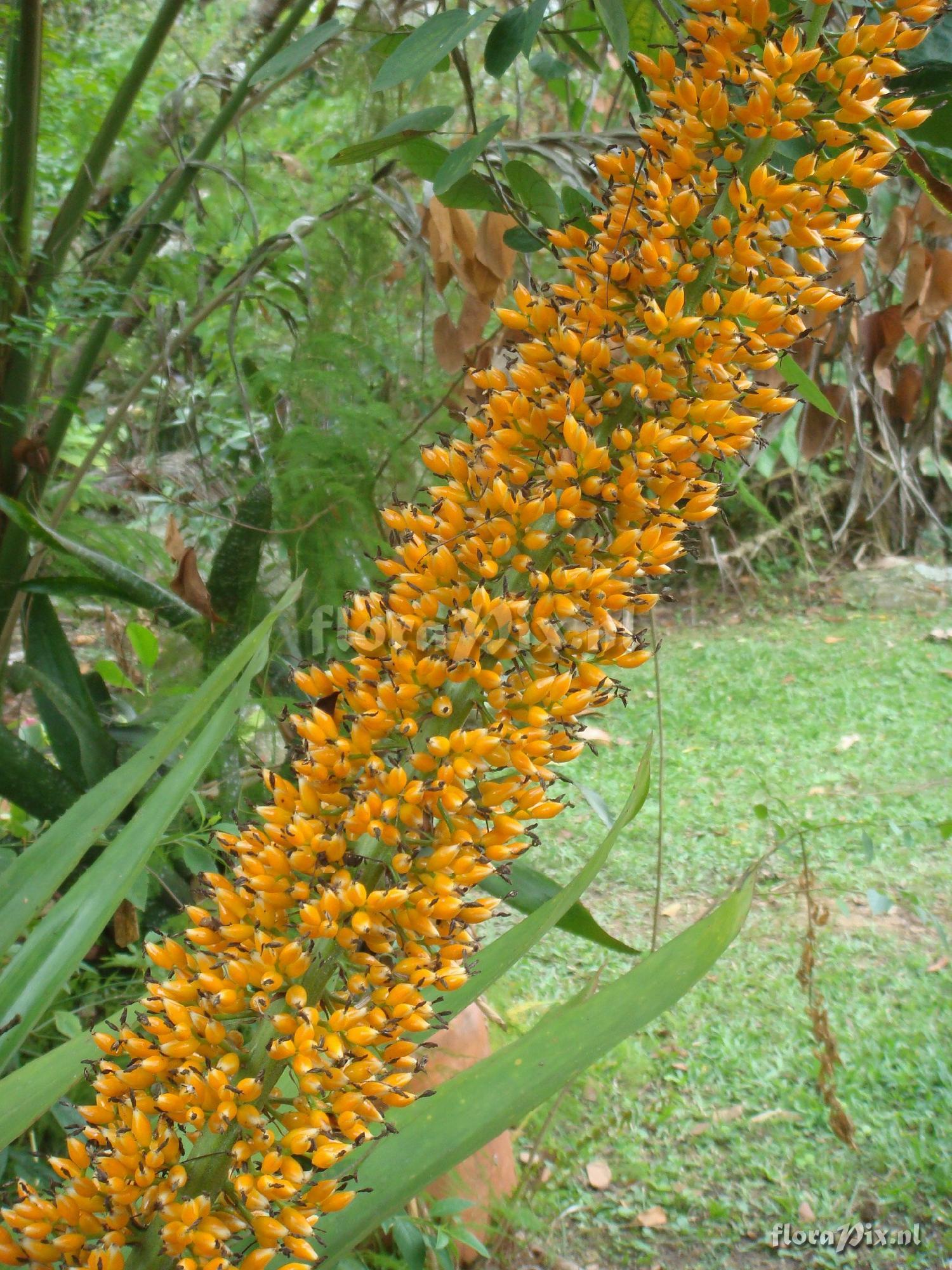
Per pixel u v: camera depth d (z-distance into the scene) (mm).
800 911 2566
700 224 569
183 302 2012
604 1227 1754
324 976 527
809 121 557
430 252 1404
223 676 592
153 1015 535
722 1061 2090
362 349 1512
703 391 550
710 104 549
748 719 3689
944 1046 2094
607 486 540
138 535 1797
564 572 535
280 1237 510
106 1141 526
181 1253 508
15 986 600
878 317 1059
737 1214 1769
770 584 4883
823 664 4145
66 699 1364
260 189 1993
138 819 613
